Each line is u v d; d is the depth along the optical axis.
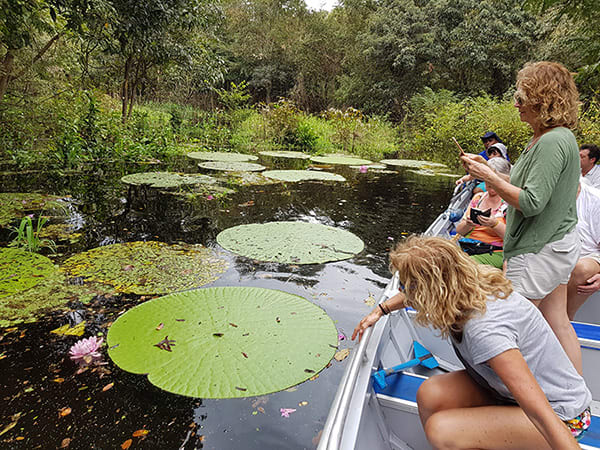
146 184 6.29
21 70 7.81
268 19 24.42
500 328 1.15
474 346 1.17
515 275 1.76
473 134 12.93
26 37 5.78
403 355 1.95
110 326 2.38
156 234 4.06
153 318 2.44
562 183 1.62
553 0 5.51
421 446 1.59
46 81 8.61
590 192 2.51
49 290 2.78
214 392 1.85
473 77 18.84
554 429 1.03
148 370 1.98
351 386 1.35
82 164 7.65
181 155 10.05
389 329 1.91
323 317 2.57
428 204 6.04
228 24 23.73
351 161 10.95
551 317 1.79
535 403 1.06
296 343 2.26
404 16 18.55
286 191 6.44
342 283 3.15
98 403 1.81
